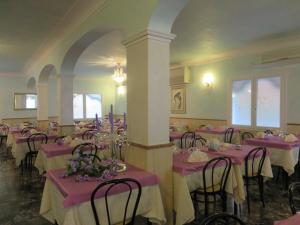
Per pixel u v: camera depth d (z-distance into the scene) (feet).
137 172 7.23
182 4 6.99
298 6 10.15
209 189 8.32
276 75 16.03
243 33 13.76
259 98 17.16
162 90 7.68
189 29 12.91
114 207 6.19
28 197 10.84
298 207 9.68
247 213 9.18
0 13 10.61
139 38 7.57
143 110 7.60
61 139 13.60
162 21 7.33
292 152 12.07
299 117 14.99
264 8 10.32
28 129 19.65
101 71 27.61
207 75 20.58
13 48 16.60
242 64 17.92
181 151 10.28
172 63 22.68
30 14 10.73
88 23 10.62
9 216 9.01
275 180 13.14
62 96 15.62
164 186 7.76
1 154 20.52
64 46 13.98
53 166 11.11
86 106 32.55
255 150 9.89
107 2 9.13
